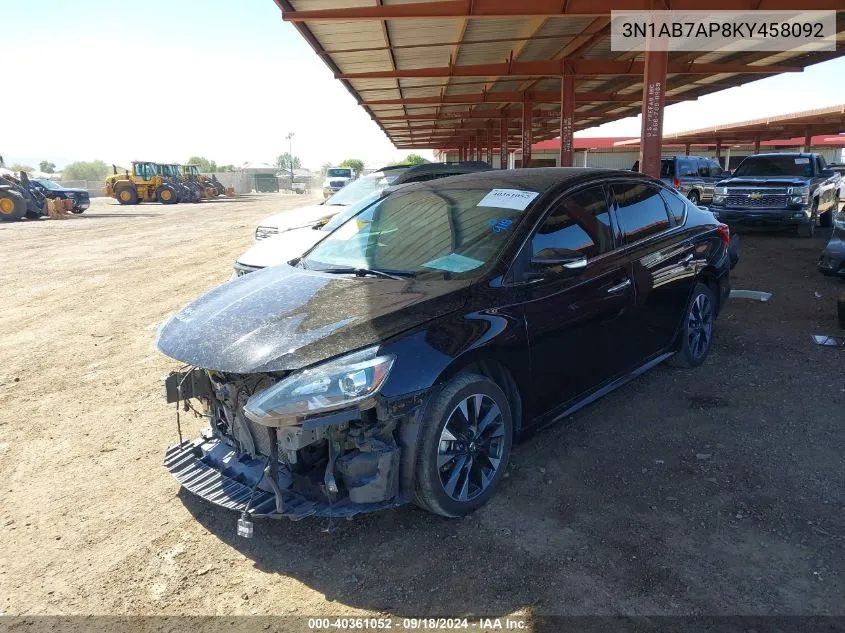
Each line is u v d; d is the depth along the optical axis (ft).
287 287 11.53
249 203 129.49
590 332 12.28
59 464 12.73
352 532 10.04
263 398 8.79
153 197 127.95
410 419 9.44
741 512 10.00
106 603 8.59
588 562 8.98
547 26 39.83
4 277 36.19
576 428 13.32
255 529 10.23
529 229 11.51
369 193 30.91
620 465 11.70
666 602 8.11
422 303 10.03
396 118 95.09
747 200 42.11
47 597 8.75
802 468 11.25
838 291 24.73
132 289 31.55
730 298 24.41
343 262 12.68
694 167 58.23
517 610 8.11
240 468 10.36
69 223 75.41
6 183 80.07
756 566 8.71
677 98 77.15
